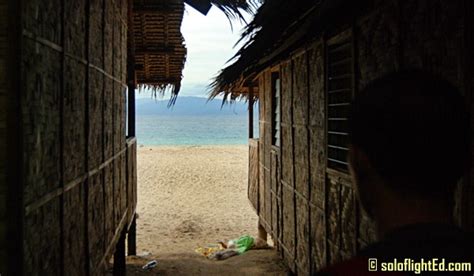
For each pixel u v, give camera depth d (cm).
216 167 2214
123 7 561
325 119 448
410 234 73
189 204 1356
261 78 859
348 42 401
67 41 270
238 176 1931
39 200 211
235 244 816
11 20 184
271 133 766
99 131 383
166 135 6166
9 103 184
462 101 79
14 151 185
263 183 849
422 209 75
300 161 565
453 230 74
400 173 75
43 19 220
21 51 186
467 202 204
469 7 206
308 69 515
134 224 782
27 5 194
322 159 467
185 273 666
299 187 574
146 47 856
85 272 321
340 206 412
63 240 259
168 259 750
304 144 542
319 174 480
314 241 504
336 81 436
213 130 7312
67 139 270
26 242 192
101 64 393
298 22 384
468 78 205
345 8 345
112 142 466
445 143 75
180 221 1126
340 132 418
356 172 83
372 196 80
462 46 209
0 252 184
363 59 353
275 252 763
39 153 212
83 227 316
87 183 328
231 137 5888
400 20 283
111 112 458
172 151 3111
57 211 249
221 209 1285
